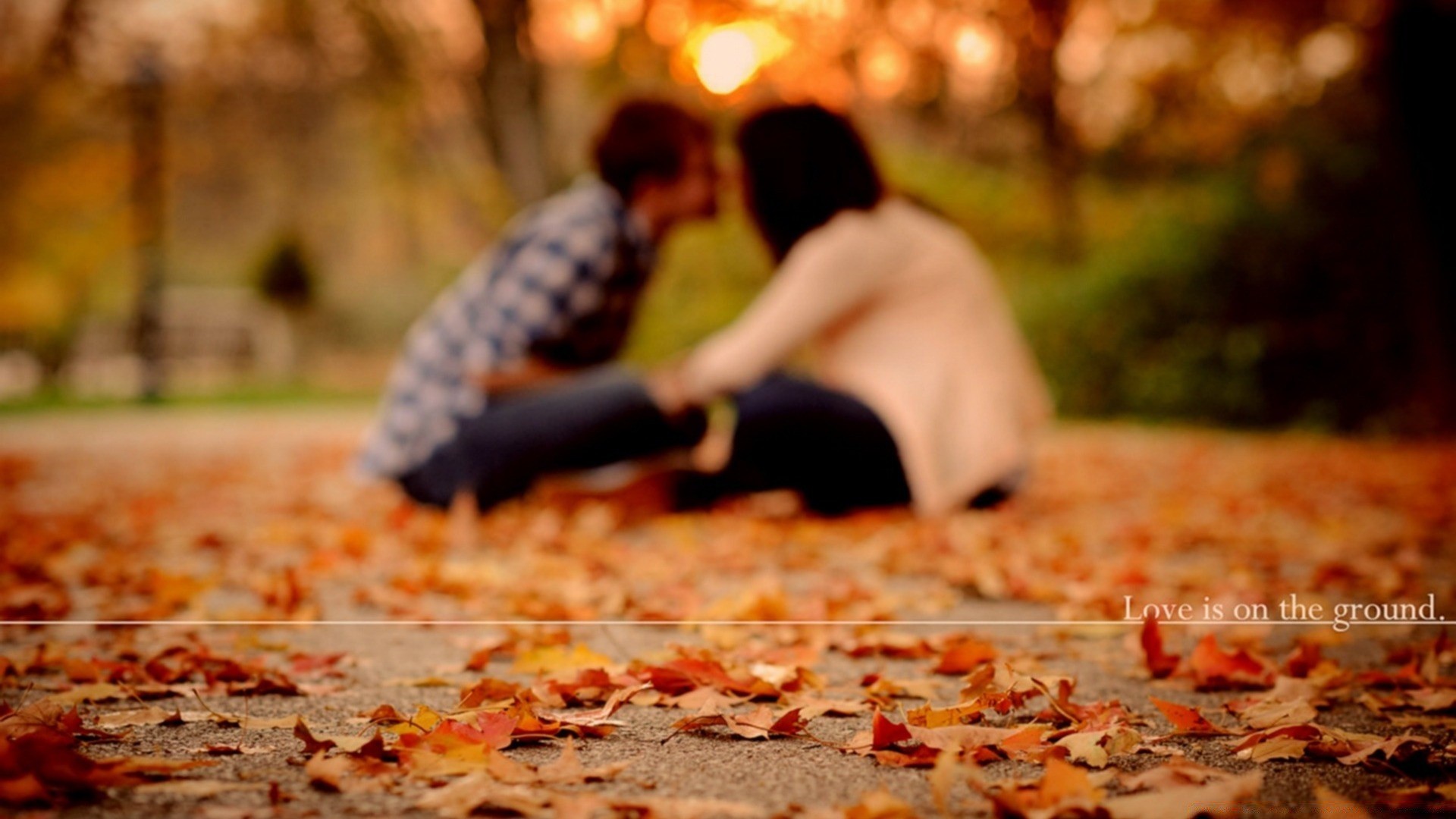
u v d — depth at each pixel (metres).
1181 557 3.61
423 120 19.31
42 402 16.94
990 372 4.31
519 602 2.68
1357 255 10.14
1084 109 17.69
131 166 20.08
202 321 25.70
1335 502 5.04
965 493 4.23
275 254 25.64
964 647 2.05
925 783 1.39
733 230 14.66
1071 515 4.53
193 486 6.00
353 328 27.56
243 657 2.16
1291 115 13.79
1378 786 1.38
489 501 4.27
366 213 29.22
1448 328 8.55
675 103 4.42
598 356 4.53
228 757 1.49
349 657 2.16
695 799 1.33
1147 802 1.23
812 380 4.32
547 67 16.59
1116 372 11.87
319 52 18.73
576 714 1.68
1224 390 10.79
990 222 17.08
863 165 4.40
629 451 4.33
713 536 3.88
